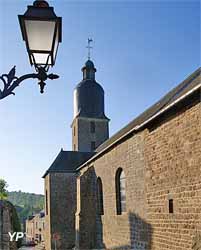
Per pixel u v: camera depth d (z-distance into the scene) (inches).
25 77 156.6
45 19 145.8
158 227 440.8
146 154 483.2
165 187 420.8
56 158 1263.5
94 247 847.7
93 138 1560.0
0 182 1871.3
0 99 153.3
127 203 605.3
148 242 476.4
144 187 511.8
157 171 445.7
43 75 155.6
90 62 1626.5
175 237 392.2
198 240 340.2
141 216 523.8
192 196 356.8
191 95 348.8
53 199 1194.0
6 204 627.5
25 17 144.6
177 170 390.6
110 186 718.5
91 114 1572.3
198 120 348.5
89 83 1598.2
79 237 861.2
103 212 784.9
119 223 651.5
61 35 151.9
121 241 633.6
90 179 884.6
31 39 148.7
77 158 1264.8
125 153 618.5
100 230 807.1
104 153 770.8
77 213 882.1
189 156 364.5
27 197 5684.1
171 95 618.2
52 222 1177.4
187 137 369.7
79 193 883.4
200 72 594.6
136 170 556.1
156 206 447.2
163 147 428.1
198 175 345.7
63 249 1160.8
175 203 393.7
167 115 417.7
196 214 348.2
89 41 1628.9
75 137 1584.6
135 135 561.6
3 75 155.5
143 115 743.7
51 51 151.2
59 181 1209.4
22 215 3804.1
